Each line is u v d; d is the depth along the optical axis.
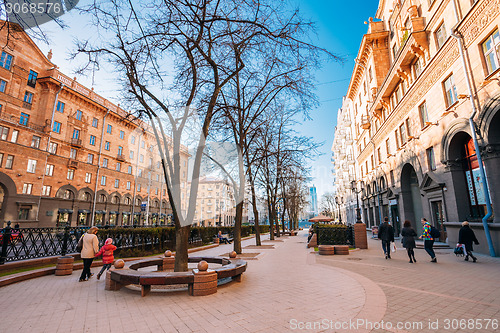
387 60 24.47
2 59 30.59
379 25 24.80
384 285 6.27
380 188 25.39
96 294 5.88
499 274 7.21
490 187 10.30
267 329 3.75
